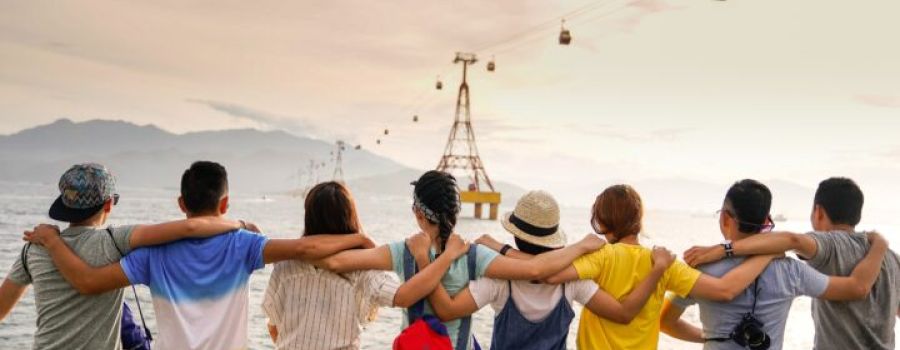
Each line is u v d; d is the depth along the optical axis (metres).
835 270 3.71
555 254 3.42
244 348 3.54
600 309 3.46
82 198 3.40
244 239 3.49
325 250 3.38
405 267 3.43
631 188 3.68
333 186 3.59
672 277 3.48
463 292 3.42
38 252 3.38
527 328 3.47
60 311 3.36
